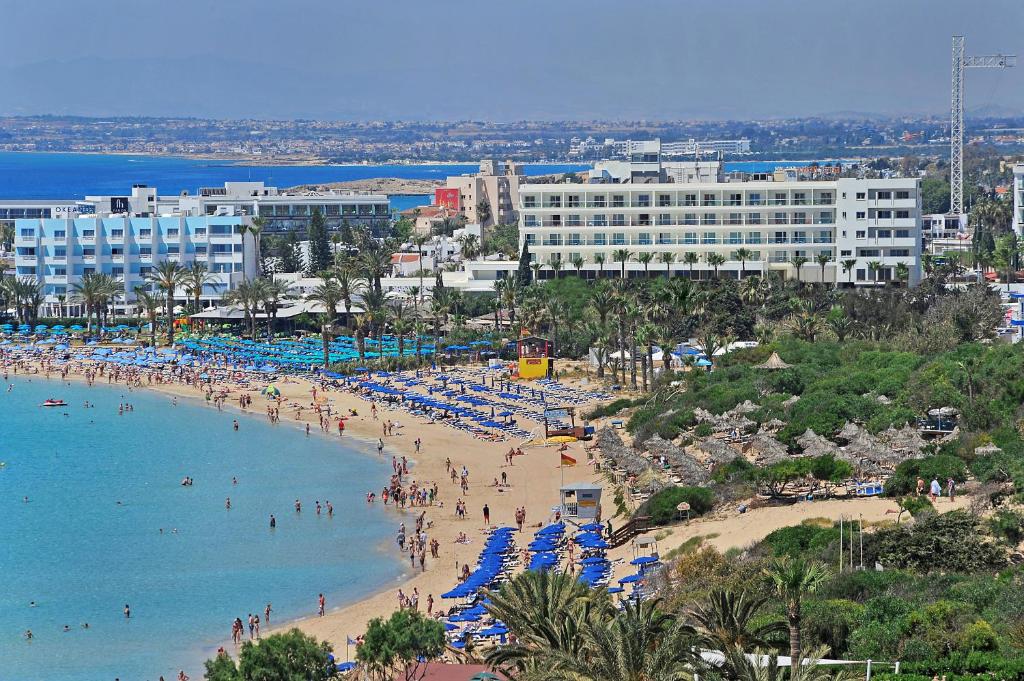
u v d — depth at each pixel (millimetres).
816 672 72562
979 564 99812
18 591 128125
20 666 108312
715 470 143625
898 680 76812
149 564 137000
